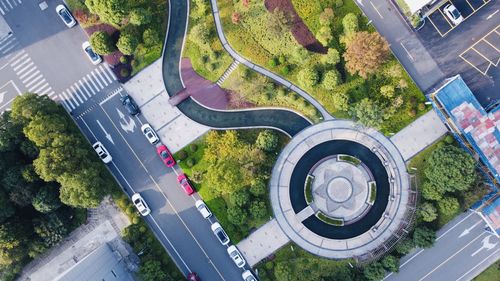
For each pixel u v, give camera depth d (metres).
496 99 76.38
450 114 73.75
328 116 77.31
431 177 73.00
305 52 73.19
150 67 78.19
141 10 73.56
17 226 72.06
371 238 77.62
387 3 76.31
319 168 77.94
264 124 77.69
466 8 76.25
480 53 76.25
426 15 74.81
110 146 78.62
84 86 78.44
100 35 73.44
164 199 78.69
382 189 77.69
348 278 75.50
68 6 78.00
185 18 77.62
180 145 78.38
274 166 77.88
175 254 78.81
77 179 69.12
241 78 76.56
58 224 74.06
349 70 73.44
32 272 77.62
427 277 77.94
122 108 78.50
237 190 74.81
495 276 77.50
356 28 73.88
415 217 76.62
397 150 77.38
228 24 76.88
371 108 71.94
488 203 74.31
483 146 74.06
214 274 78.69
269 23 74.06
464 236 77.50
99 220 78.50
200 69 77.56
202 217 78.56
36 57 78.56
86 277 64.31
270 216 77.81
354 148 77.69
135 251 77.75
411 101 75.88
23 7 78.44
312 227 78.00
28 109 70.25
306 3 75.75
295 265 77.62
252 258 78.12
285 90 76.44
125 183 78.81
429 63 76.75
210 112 77.94
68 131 76.50
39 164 68.81
